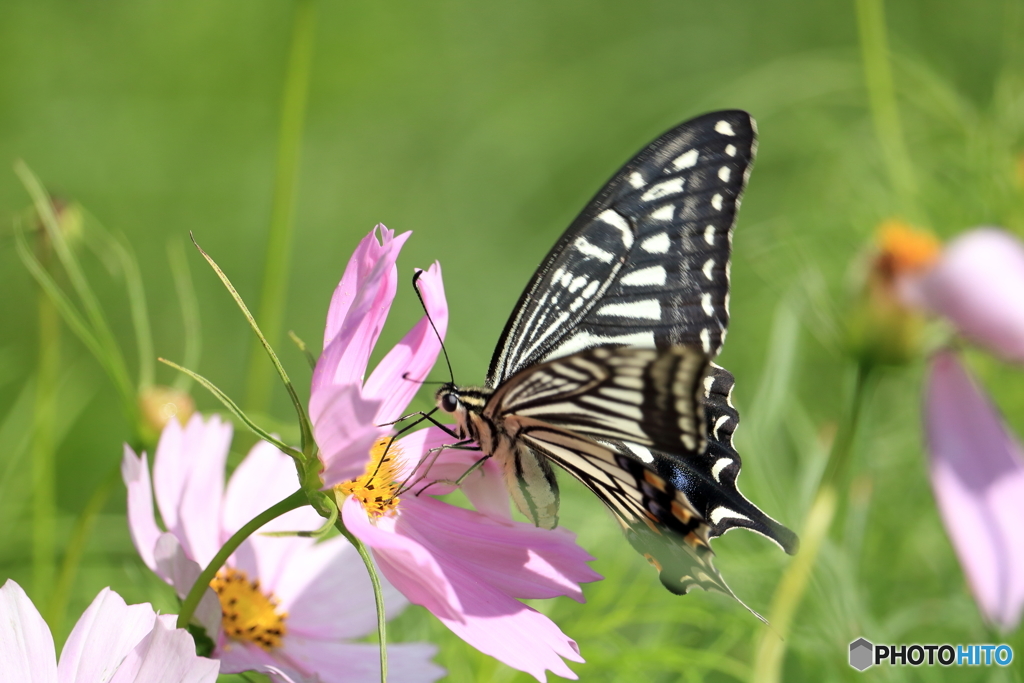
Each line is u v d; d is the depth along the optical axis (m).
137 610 0.75
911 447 0.88
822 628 0.84
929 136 0.94
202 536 0.79
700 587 0.80
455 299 1.11
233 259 1.15
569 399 0.79
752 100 1.02
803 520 0.85
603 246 0.81
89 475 0.91
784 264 0.90
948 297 0.77
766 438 0.86
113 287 1.00
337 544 0.80
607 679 0.83
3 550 0.85
